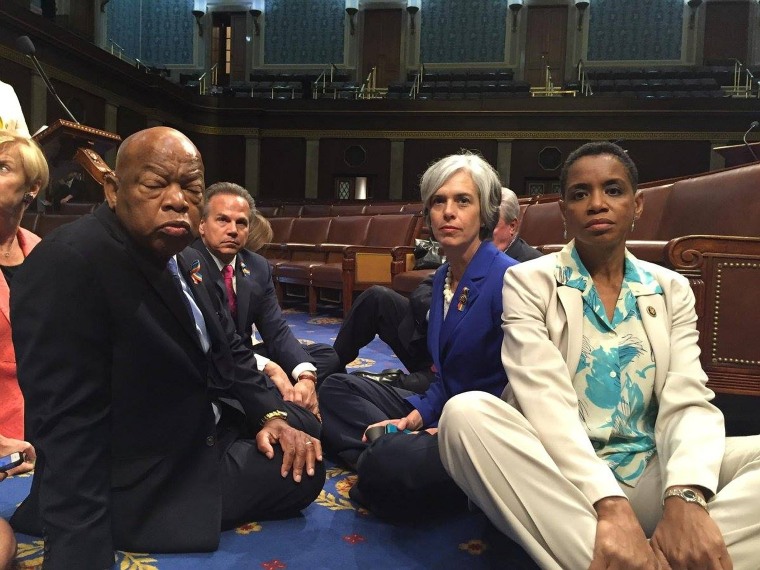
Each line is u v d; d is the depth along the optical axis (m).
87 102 8.51
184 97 10.52
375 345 3.50
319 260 5.32
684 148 9.41
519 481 0.99
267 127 10.96
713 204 2.22
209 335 1.29
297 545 1.23
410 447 1.29
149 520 1.17
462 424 1.02
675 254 1.73
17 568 1.08
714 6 11.66
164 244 1.02
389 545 1.24
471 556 1.19
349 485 1.55
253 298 1.85
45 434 1.03
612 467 1.08
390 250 4.28
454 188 1.31
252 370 1.45
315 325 4.21
